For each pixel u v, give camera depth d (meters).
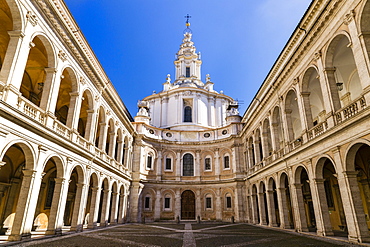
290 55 22.11
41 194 23.95
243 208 36.25
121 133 31.84
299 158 20.00
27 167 14.07
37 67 20.19
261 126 29.55
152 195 38.91
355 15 13.77
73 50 18.77
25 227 13.40
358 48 13.39
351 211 13.88
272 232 21.05
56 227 16.52
